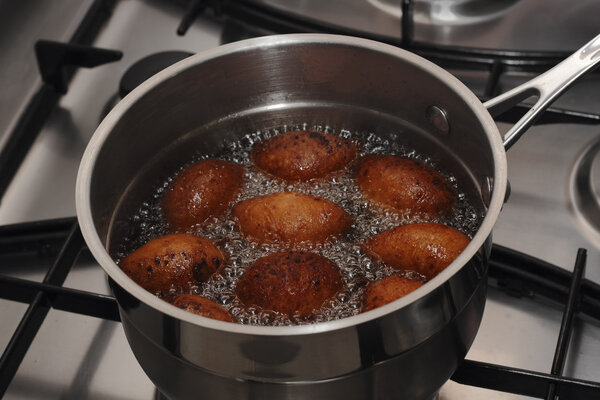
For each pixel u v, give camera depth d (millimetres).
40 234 566
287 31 665
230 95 535
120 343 524
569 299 490
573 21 684
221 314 447
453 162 523
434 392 447
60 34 707
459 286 412
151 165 527
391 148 552
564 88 467
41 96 653
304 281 458
